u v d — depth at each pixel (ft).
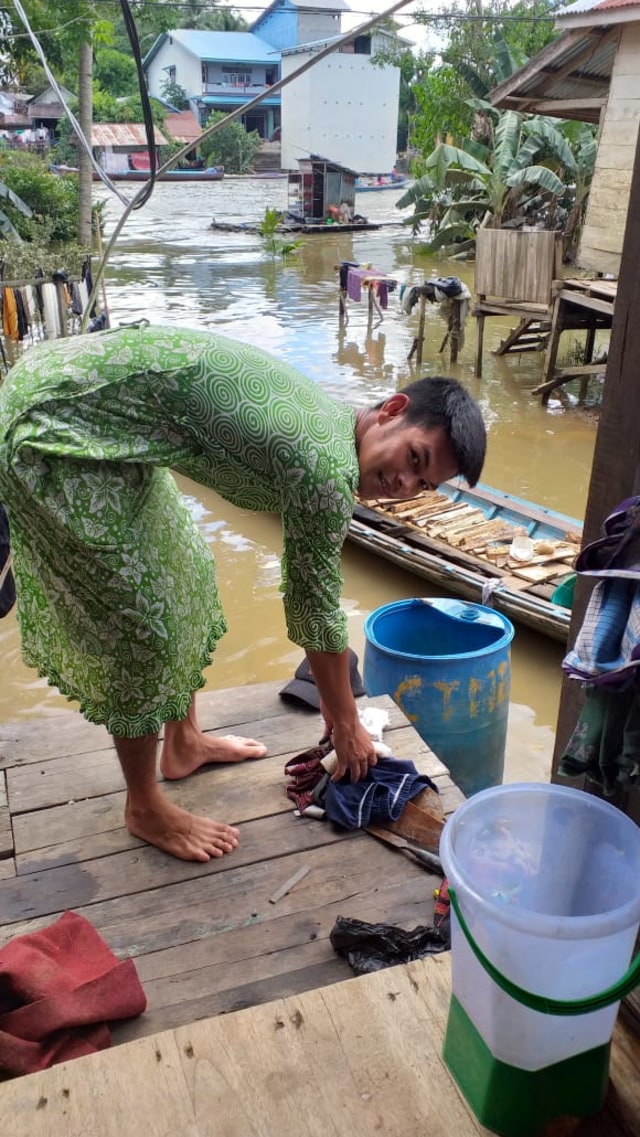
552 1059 4.79
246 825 8.28
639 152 4.85
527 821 5.28
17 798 8.54
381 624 11.85
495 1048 4.78
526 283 33.83
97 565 6.42
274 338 42.91
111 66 125.90
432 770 9.05
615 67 28.45
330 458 6.18
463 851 5.19
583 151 51.67
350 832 8.19
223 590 19.42
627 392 5.22
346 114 118.52
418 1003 5.80
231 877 7.68
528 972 4.58
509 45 61.16
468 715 11.03
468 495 21.56
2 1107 5.23
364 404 33.17
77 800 8.52
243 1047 5.53
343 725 7.52
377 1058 5.45
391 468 6.52
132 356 6.12
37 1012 6.10
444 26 62.54
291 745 9.39
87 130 55.21
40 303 33.19
